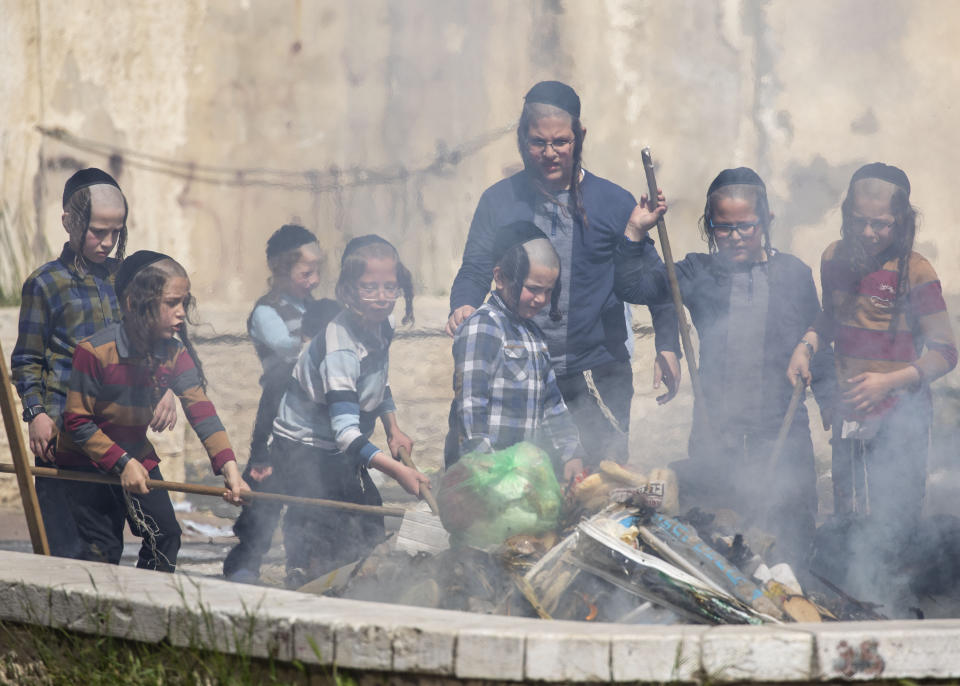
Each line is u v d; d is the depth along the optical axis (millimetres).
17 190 32688
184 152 34875
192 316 29609
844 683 9766
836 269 17484
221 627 10711
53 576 12109
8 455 27219
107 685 10883
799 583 13844
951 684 9891
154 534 16266
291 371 19047
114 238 16703
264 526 18562
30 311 16359
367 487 17703
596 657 9672
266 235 35562
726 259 17156
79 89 33656
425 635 9953
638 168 32469
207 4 35094
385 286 16562
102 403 15461
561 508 14016
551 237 18031
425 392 29500
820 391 17703
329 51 35500
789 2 31094
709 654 9648
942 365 16859
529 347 15805
